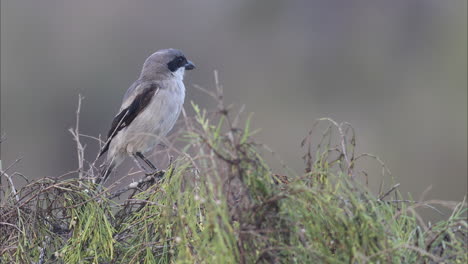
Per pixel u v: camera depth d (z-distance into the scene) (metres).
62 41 23.72
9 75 22.72
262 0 26.23
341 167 3.96
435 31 26.06
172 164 4.47
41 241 4.73
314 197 3.73
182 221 3.91
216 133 3.71
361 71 25.28
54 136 21.39
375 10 26.69
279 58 25.81
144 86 7.45
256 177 3.73
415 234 3.86
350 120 23.14
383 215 3.87
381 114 22.89
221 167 3.71
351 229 3.69
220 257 3.62
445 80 22.98
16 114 21.98
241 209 3.70
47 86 22.89
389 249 3.58
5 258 4.68
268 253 3.68
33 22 23.73
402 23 26.53
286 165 3.80
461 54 23.94
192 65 7.84
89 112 22.30
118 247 4.68
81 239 4.62
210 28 25.78
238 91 24.36
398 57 25.72
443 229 3.78
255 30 26.28
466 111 21.39
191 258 3.88
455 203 3.84
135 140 7.38
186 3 25.61
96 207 4.71
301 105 23.98
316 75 25.47
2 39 22.67
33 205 4.80
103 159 7.71
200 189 3.79
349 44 26.05
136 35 24.72
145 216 4.54
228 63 25.42
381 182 4.07
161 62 7.68
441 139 20.19
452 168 18.98
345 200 3.80
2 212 4.76
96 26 24.36
